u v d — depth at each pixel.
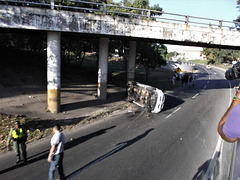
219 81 34.34
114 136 8.61
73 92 15.78
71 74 21.22
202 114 12.72
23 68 18.06
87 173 5.72
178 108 14.02
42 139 8.21
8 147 7.39
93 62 37.16
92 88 17.72
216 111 13.78
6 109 10.56
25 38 23.05
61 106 12.59
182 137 8.69
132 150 7.27
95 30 11.69
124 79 25.83
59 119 10.55
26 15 10.04
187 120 11.26
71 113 11.64
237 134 1.33
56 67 11.17
